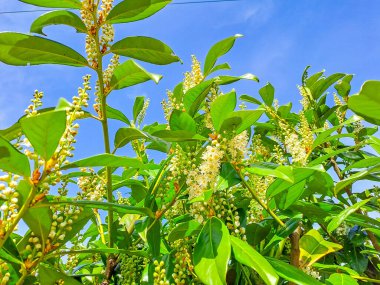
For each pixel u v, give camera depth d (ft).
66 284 1.28
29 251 1.26
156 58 1.46
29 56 1.37
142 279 1.57
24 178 1.05
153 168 1.95
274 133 2.35
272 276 1.12
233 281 1.63
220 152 1.41
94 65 1.45
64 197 1.31
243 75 1.75
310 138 1.97
